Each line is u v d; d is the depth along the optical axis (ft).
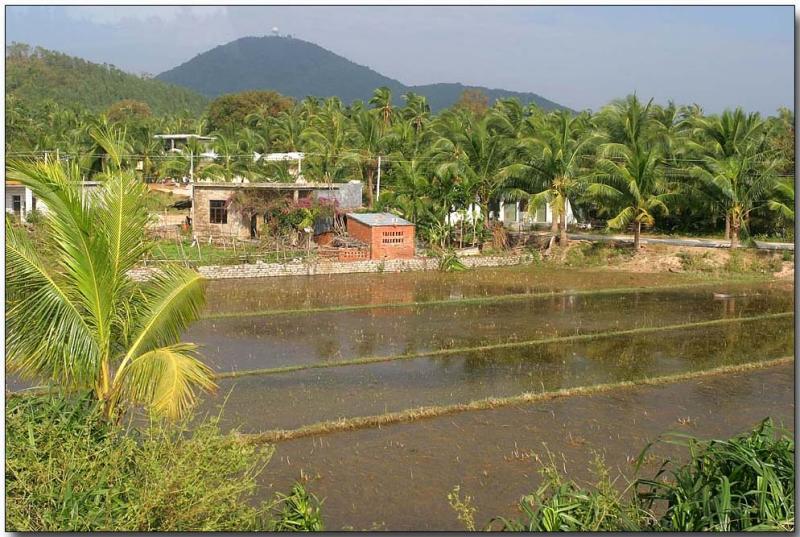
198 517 22.36
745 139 127.75
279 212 118.73
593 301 90.07
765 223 137.49
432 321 76.48
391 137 160.25
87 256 30.96
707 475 24.57
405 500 34.35
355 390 51.83
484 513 33.22
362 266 109.40
